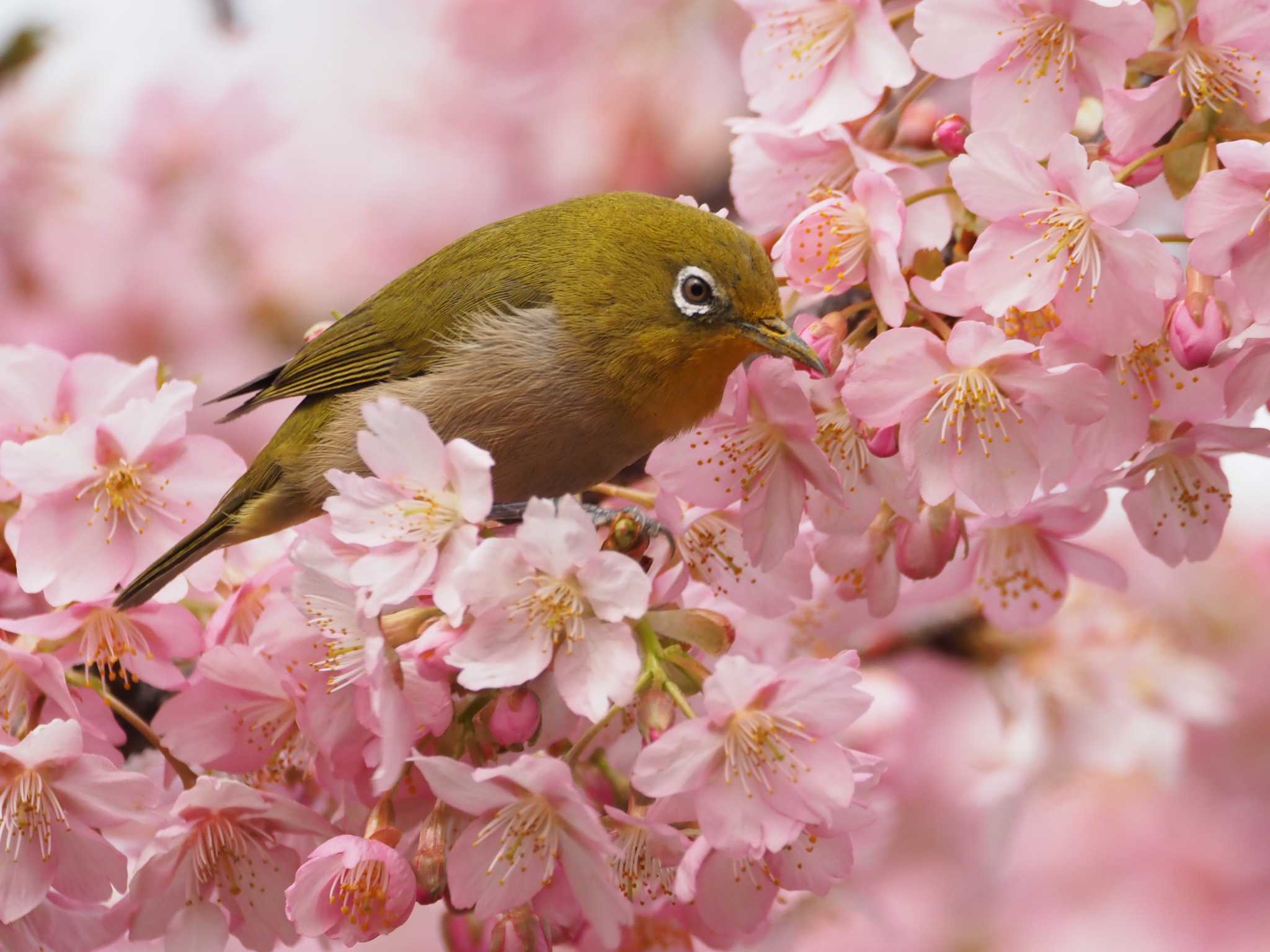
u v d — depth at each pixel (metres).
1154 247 2.40
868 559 2.45
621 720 2.43
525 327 2.46
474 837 2.40
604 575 2.40
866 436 2.43
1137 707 2.59
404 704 2.40
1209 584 2.65
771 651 2.49
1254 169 2.40
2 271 2.82
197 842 2.42
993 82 2.42
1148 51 2.42
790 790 2.40
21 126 2.81
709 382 2.46
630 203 2.47
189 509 2.44
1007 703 2.58
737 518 2.44
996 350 2.41
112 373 2.46
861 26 2.44
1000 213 2.41
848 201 2.42
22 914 2.41
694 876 2.40
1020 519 2.46
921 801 2.78
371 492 2.40
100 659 2.43
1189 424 2.43
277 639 2.42
